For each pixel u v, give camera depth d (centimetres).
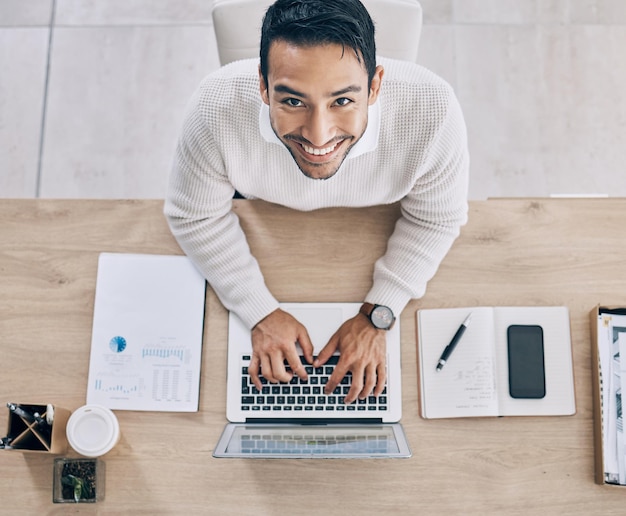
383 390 137
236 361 139
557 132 235
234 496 134
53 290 143
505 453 135
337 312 142
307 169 112
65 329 141
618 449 132
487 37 242
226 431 131
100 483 133
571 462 134
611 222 145
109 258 143
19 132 239
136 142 237
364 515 133
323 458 122
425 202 134
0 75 243
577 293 142
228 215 142
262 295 139
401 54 150
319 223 146
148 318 141
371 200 140
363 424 136
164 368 139
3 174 236
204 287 142
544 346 138
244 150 124
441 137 120
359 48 91
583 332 140
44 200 146
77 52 243
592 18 243
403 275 138
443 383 137
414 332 141
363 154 124
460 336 138
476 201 146
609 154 234
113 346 139
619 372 135
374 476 134
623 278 143
